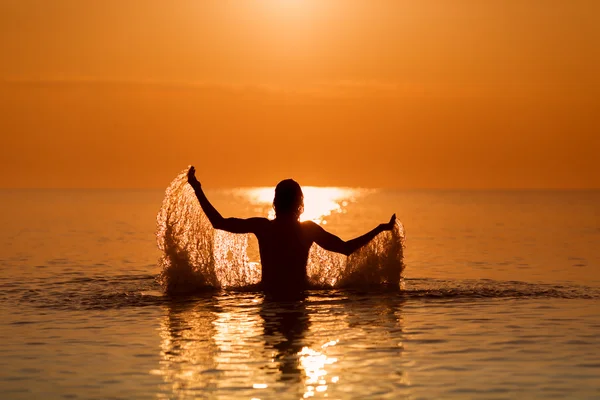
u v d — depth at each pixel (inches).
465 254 1035.9
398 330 442.6
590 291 606.9
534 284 664.4
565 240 1358.3
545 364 366.9
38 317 485.7
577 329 446.0
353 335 430.0
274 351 393.1
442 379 342.0
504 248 1157.7
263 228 592.1
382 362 371.2
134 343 411.5
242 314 492.1
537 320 473.1
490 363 369.4
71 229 1720.0
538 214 2987.2
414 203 5753.0
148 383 336.8
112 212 3048.7
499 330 443.2
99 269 805.2
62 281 682.8
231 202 6107.3
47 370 358.9
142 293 587.2
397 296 566.3
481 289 611.8
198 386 331.9
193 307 518.9
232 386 331.6
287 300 545.6
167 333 435.8
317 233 591.8
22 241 1284.4
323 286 602.2
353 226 1980.8
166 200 596.4
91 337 426.6
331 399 313.7
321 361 373.1
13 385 335.0
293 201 589.3
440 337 424.8
